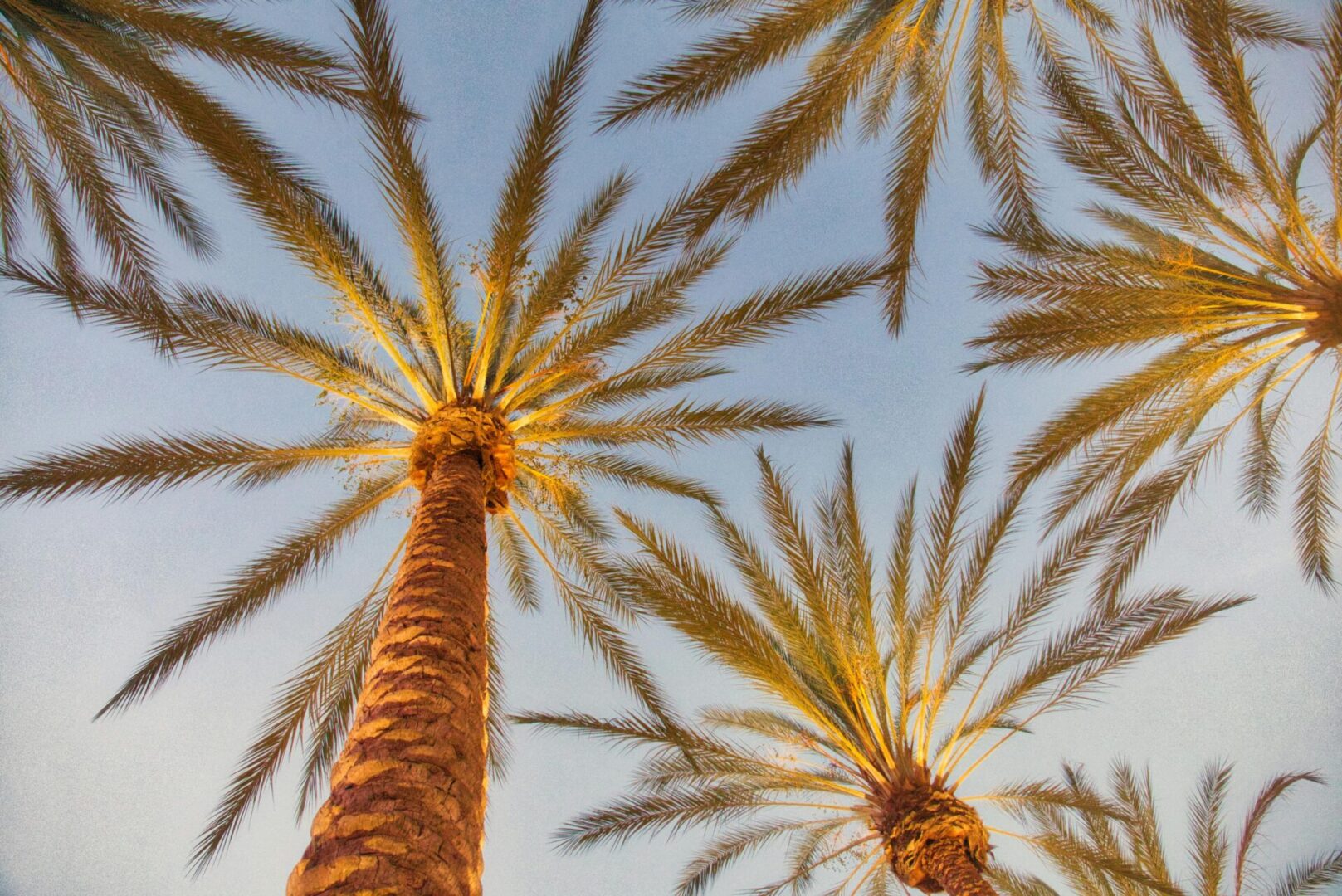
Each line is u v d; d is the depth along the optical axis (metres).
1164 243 9.89
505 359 9.79
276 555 9.15
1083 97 9.47
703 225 8.92
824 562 10.73
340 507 9.61
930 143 9.70
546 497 10.62
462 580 6.06
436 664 4.99
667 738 9.48
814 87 9.03
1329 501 10.62
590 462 10.66
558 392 10.26
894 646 10.82
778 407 9.98
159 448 8.32
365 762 4.17
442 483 7.75
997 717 10.30
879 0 9.85
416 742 4.31
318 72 8.05
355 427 10.21
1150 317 9.42
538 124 8.40
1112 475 10.06
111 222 8.47
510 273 9.06
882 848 10.80
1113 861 10.53
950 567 10.46
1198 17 8.66
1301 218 9.04
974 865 9.23
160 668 8.41
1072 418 9.83
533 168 8.46
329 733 9.17
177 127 8.08
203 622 8.69
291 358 8.98
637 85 8.55
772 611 10.56
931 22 9.86
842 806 10.75
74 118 8.61
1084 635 10.13
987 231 9.91
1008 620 10.32
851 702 10.69
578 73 8.38
